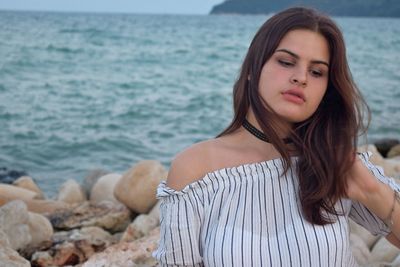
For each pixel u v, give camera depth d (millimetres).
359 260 4617
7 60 27469
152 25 66938
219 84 24375
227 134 2592
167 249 2453
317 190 2371
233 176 2438
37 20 59438
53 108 18094
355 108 2479
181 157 2531
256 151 2510
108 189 8039
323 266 2330
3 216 5402
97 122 16531
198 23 82562
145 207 7020
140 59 31875
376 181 2463
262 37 2463
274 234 2393
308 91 2398
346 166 2406
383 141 11703
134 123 16641
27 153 13234
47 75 24641
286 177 2441
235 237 2354
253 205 2402
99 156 13195
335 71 2432
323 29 2406
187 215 2428
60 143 14008
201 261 2455
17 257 4328
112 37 42062
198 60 32875
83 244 5332
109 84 23328
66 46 33781
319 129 2457
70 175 11688
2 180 10977
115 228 6645
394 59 34531
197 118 17547
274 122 2449
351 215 2631
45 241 5527
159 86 23453
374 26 77250
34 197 7730
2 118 16484
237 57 34438
